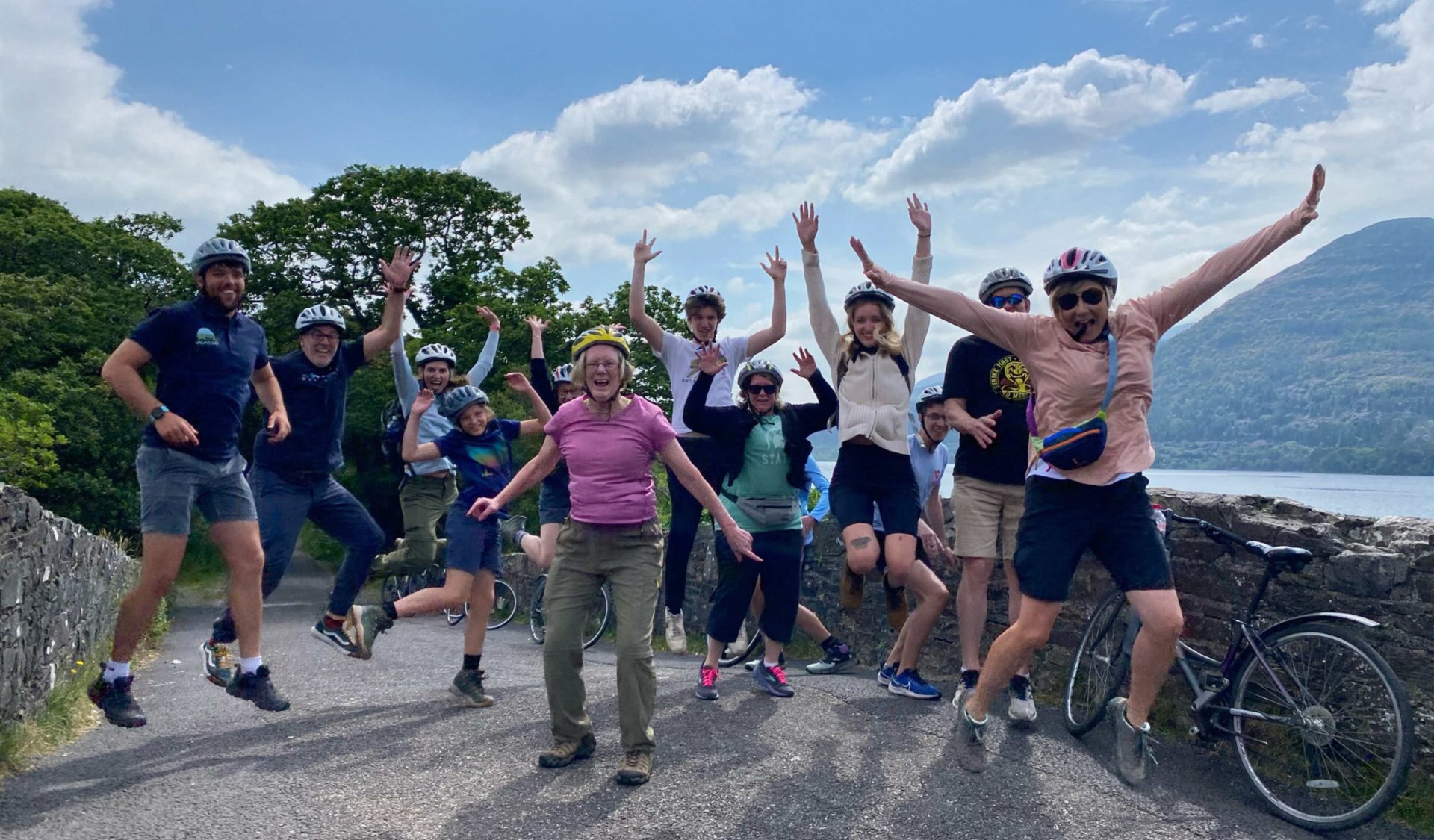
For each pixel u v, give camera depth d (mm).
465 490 5418
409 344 30578
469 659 5281
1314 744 3615
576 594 3975
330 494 5227
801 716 4754
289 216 32125
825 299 5363
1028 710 4605
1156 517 4547
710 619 5293
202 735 4617
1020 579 3783
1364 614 4098
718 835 3221
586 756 4023
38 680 5133
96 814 3365
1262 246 3650
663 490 17031
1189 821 3469
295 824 3287
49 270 35781
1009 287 4875
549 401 6125
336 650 8875
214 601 21656
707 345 5980
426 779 3783
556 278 32812
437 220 33312
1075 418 3674
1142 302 3760
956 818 3393
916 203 5188
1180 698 4688
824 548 8133
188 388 4086
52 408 30938
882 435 4898
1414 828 3490
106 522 32219
